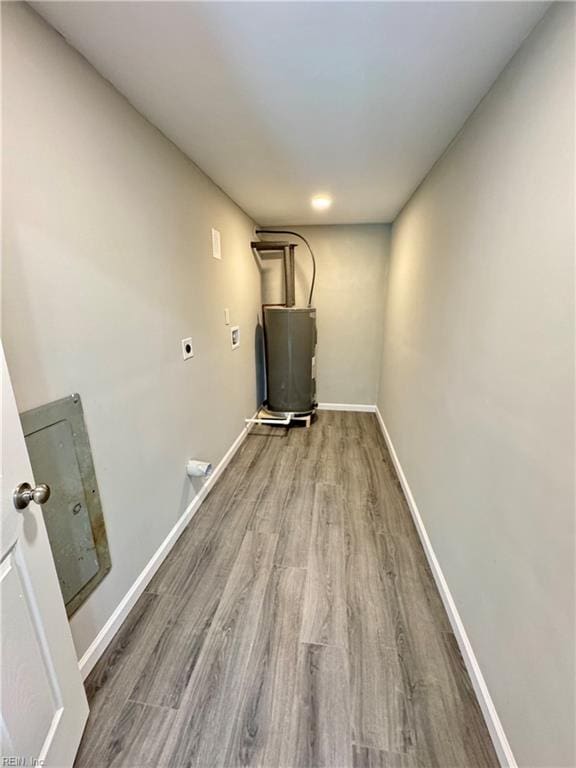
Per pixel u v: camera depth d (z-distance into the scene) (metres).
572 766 0.72
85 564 1.17
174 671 1.21
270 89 1.27
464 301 1.42
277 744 1.01
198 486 2.16
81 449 1.15
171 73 1.18
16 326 0.90
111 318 1.29
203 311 2.18
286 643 1.31
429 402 1.89
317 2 0.87
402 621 1.40
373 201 2.67
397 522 2.04
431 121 1.47
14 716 0.74
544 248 0.89
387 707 1.10
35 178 0.95
